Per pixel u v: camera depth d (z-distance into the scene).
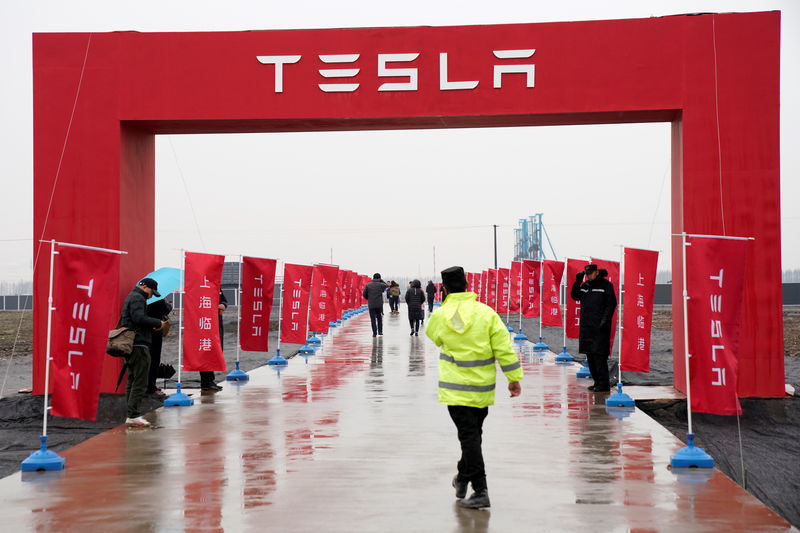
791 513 7.05
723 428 10.02
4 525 4.86
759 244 11.08
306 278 15.98
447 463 6.56
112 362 11.91
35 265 11.86
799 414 10.45
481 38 11.56
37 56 11.97
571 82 11.42
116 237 11.84
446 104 11.60
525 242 79.88
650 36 11.31
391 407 9.80
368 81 11.71
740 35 11.15
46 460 6.39
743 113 11.14
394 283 40.84
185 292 10.64
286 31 11.81
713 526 4.75
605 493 5.56
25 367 18.06
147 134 13.05
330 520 4.91
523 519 4.91
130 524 4.87
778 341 11.04
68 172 11.91
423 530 4.70
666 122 12.34
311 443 7.46
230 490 5.69
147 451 7.12
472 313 5.22
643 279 9.94
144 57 11.92
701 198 11.16
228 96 11.84
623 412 9.34
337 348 19.56
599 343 11.15
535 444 7.38
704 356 6.66
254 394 11.10
